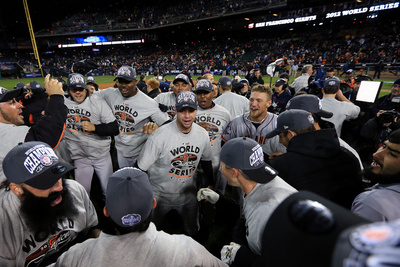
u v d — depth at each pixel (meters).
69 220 1.46
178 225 2.75
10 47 43.75
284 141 1.84
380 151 1.28
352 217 0.43
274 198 1.16
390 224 0.30
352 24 29.30
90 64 3.19
